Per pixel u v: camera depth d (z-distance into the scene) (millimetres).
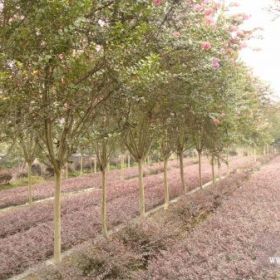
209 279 5879
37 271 7734
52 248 9000
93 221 10984
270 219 9469
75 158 32375
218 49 7758
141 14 5875
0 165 22406
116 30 5367
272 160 43500
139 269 7141
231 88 10164
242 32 7977
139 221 9242
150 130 11492
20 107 5895
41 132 7383
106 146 10133
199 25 7258
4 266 7676
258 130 21688
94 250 7449
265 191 14656
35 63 4992
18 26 5055
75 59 5562
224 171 29047
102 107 7797
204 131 15812
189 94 9117
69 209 13445
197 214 11500
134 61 6270
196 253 7059
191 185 19297
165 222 9930
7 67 5098
